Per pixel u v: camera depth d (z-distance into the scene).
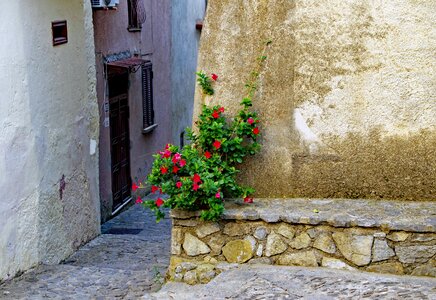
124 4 13.44
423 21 6.16
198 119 6.62
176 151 6.25
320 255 5.92
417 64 6.19
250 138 6.52
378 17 6.22
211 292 5.52
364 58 6.27
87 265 8.55
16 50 7.50
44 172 8.27
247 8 6.52
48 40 8.46
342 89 6.33
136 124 14.36
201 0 20.23
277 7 6.44
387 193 6.32
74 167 9.36
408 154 6.25
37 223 8.02
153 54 15.55
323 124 6.39
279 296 5.34
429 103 6.20
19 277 7.43
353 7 6.26
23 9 7.70
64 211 8.95
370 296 5.26
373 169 6.33
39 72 8.16
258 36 6.50
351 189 6.39
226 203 6.36
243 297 5.38
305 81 6.40
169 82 16.91
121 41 13.30
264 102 6.50
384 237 5.75
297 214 5.96
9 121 7.29
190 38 18.95
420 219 5.75
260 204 6.30
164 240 10.09
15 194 7.43
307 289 5.46
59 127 8.80
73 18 9.38
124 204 13.47
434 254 5.66
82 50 9.70
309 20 6.36
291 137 6.46
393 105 6.26
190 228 6.18
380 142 6.30
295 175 6.47
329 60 6.34
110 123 12.70
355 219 5.79
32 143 7.90
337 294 5.33
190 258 6.20
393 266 5.75
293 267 5.95
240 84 6.56
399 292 5.31
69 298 6.55
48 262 8.34
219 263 6.11
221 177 6.16
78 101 9.55
